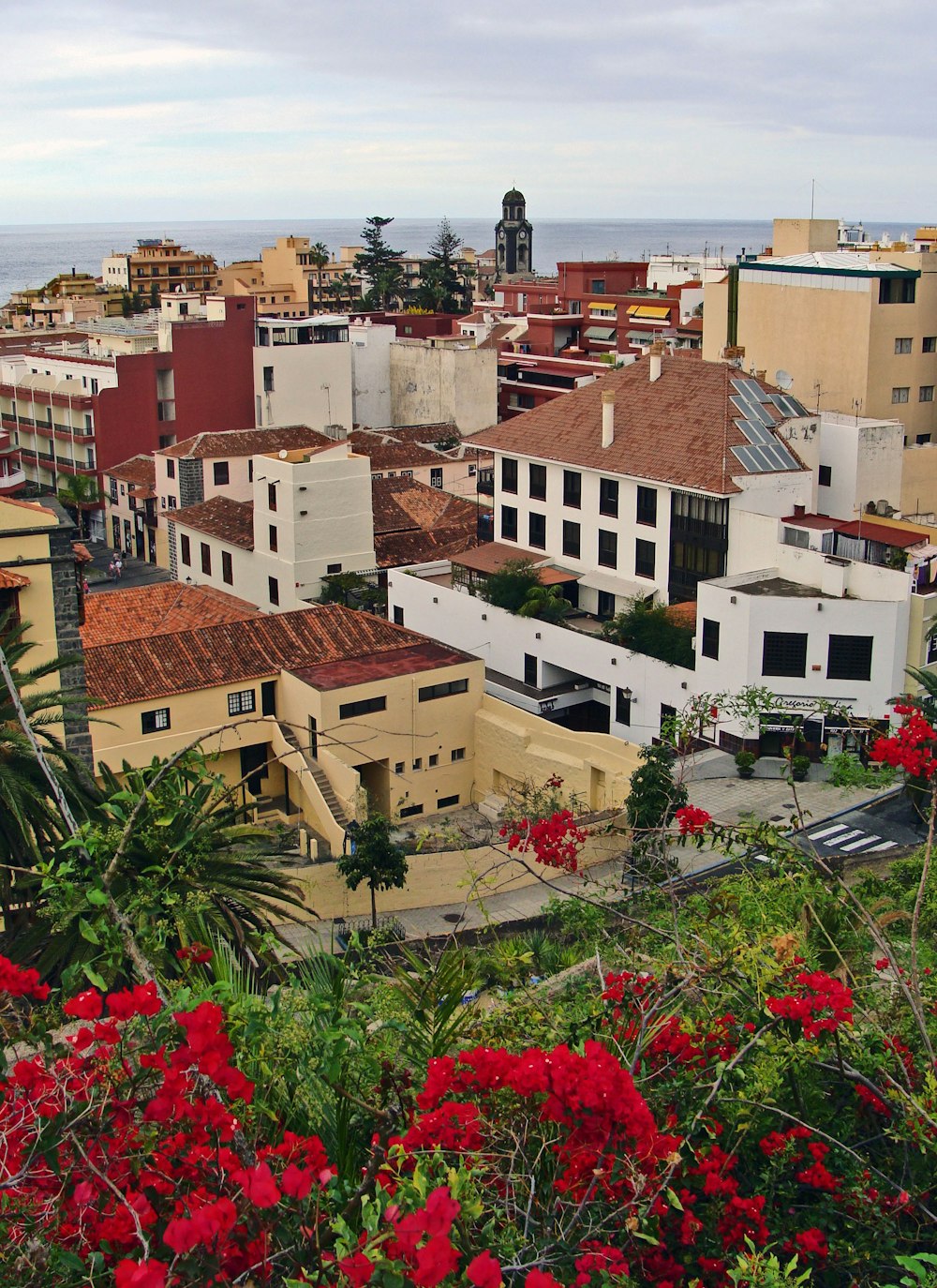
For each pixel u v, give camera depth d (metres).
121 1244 9.44
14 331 133.88
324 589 67.44
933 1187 11.64
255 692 47.91
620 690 50.84
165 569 91.00
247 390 101.06
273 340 100.94
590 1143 9.84
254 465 69.19
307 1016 12.98
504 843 40.91
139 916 16.11
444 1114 10.19
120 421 98.00
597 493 56.06
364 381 106.44
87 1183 9.22
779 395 56.25
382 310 181.62
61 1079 10.15
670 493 52.47
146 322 120.44
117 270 189.12
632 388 58.69
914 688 46.22
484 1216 10.19
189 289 191.50
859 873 27.36
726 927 17.72
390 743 48.03
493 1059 10.70
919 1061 13.60
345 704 46.62
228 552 72.94
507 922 37.12
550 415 60.53
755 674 46.41
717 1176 11.21
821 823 41.84
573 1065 9.84
